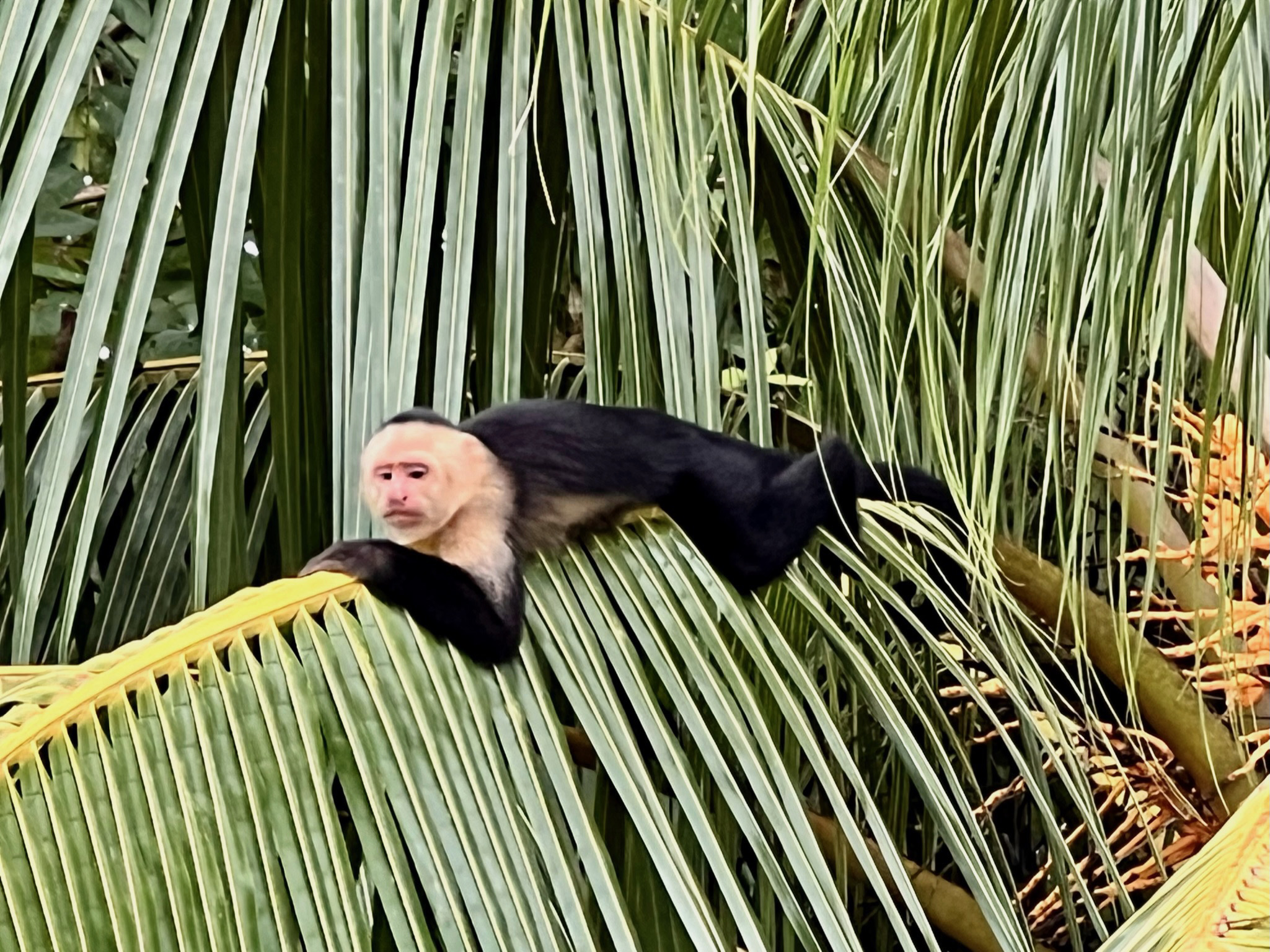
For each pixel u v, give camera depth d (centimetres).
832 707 472
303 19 362
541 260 414
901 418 429
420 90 351
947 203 325
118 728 253
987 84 341
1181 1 315
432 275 389
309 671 278
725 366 565
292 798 260
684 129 392
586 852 280
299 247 365
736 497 389
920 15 326
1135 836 503
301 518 375
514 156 365
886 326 347
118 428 313
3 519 480
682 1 383
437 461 341
